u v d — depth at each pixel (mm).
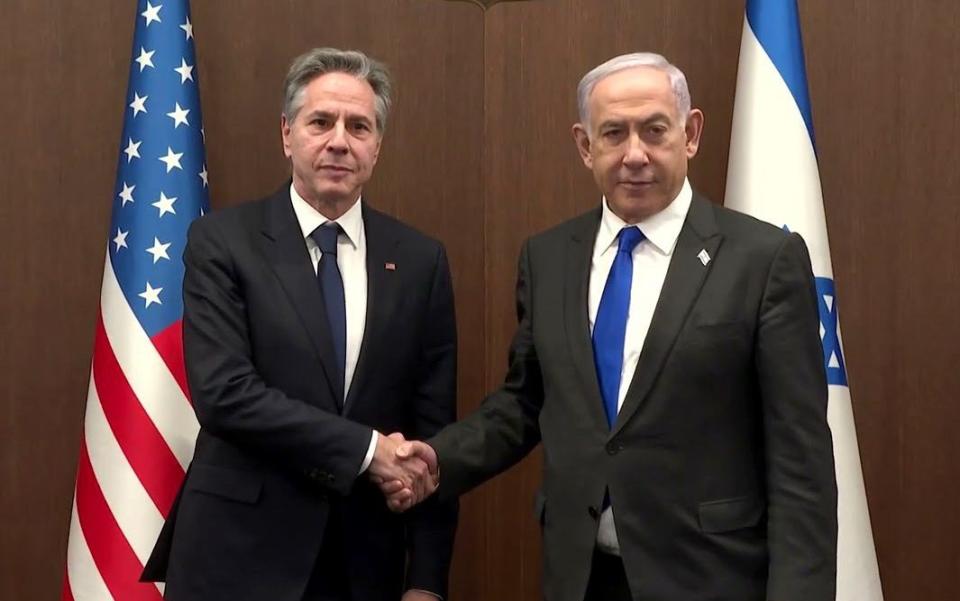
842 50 3289
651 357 2105
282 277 2393
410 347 2482
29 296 3303
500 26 3523
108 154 3318
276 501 2320
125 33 3322
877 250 3279
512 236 3525
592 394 2156
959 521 3244
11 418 3301
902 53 3252
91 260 3320
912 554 3275
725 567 2057
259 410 2266
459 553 3557
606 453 2113
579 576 2109
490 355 3547
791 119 2939
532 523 3541
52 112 3303
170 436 2848
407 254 2543
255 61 3404
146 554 2797
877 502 3293
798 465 2035
